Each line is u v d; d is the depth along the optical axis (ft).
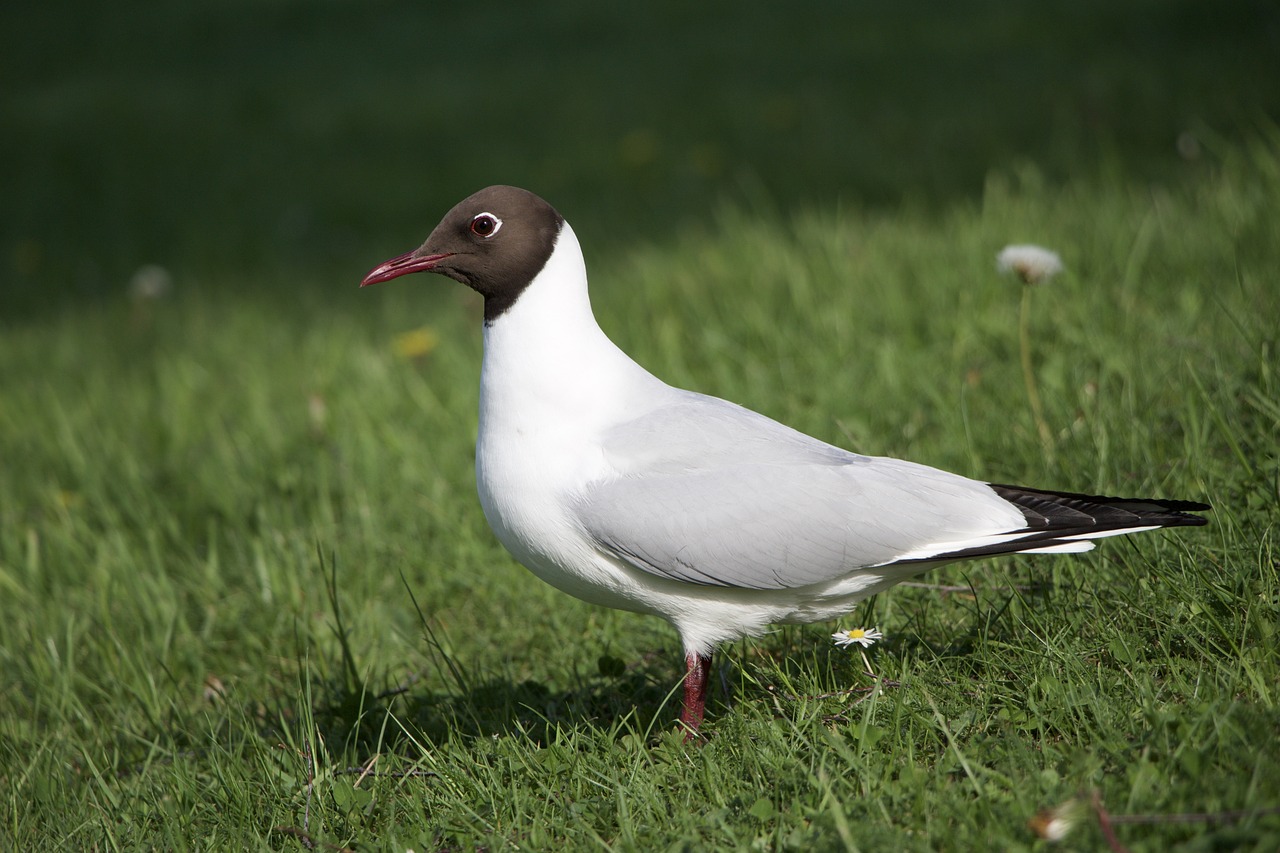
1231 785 17.49
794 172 62.95
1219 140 49.42
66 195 80.43
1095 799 17.60
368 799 22.06
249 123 89.20
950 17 86.48
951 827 18.39
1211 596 22.49
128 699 29.37
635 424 22.99
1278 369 28.14
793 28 91.20
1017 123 61.98
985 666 22.70
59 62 111.86
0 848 22.91
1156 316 34.30
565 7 108.78
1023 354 30.48
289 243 68.13
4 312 64.44
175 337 56.24
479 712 26.37
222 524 37.60
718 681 25.54
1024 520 22.08
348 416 41.06
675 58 88.63
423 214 68.90
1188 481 26.48
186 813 23.24
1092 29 75.92
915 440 32.40
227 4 126.00
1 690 29.86
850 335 38.40
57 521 37.70
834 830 18.51
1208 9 73.46
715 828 19.44
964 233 42.88
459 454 36.99
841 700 22.48
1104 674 21.39
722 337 39.91
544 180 69.97
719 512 21.99
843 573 22.26
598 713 25.44
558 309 23.11
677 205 62.49
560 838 20.35
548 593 30.53
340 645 29.84
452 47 101.24
